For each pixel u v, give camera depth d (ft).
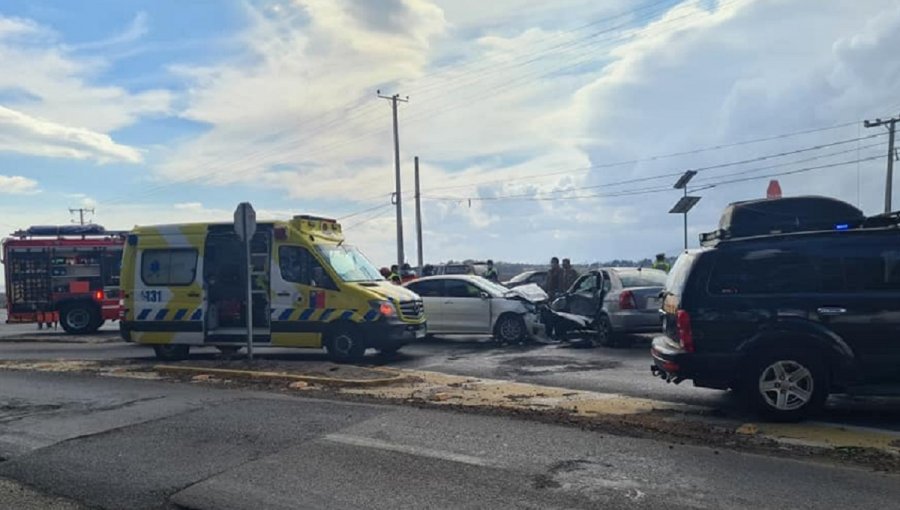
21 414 27.91
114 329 76.43
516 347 48.08
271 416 25.96
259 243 43.70
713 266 24.90
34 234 70.59
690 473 18.38
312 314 42.11
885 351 23.20
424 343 51.83
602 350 44.27
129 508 17.31
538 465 19.36
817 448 20.47
